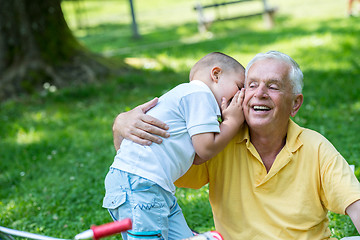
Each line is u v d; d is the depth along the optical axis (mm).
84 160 5777
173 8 24234
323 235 2740
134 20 17344
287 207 2664
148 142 2754
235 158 2793
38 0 10203
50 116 8125
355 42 11391
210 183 2912
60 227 4238
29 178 5516
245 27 16859
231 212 2791
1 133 7270
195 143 2709
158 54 12852
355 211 2500
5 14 10031
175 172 2768
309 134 2725
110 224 2023
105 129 7070
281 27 15438
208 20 16328
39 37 10102
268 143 2711
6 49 10031
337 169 2586
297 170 2670
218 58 2979
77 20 22031
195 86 2867
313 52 10914
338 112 6750
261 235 2693
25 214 4512
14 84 9570
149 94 9023
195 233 3141
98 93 9281
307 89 8078
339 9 17578
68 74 10031
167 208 2771
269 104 2615
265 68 2633
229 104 2918
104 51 15148
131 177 2729
